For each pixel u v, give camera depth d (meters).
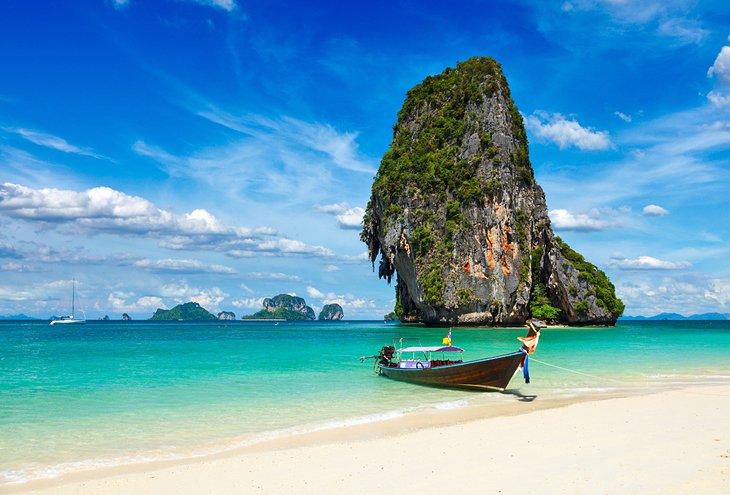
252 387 22.14
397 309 107.69
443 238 78.31
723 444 11.44
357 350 40.22
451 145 84.75
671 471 9.41
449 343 25.08
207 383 23.19
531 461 10.59
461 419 15.97
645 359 32.34
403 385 22.81
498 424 14.85
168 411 17.30
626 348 40.69
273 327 114.38
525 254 81.38
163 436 14.11
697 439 12.02
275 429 14.86
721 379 24.05
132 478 10.56
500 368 20.47
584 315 86.69
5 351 40.28
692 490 8.31
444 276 76.81
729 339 53.44
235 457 11.95
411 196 80.75
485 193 79.62
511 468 10.15
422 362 24.44
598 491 8.50
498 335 57.50
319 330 84.75
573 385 22.75
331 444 13.01
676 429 13.25
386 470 10.47
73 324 158.75
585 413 16.05
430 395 20.44
